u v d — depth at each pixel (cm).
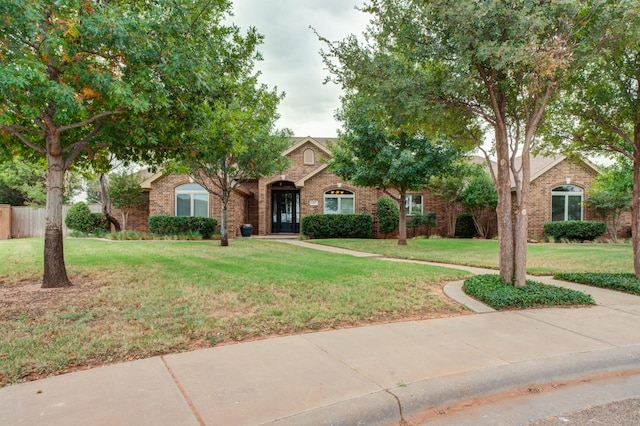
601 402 334
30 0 466
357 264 954
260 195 2086
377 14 683
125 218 1995
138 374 342
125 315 505
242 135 1152
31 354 378
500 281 701
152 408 284
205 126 797
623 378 382
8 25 476
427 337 453
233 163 1462
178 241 1583
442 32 648
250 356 387
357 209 2050
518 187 680
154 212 1864
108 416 272
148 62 609
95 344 405
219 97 771
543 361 383
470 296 652
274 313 528
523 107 727
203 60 664
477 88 684
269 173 1423
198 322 480
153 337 429
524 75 631
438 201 2127
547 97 650
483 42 584
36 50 557
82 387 315
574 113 809
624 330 490
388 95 664
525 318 540
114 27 518
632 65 747
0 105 518
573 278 818
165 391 310
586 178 1927
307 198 2025
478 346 425
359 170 1469
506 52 552
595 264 1076
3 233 1891
